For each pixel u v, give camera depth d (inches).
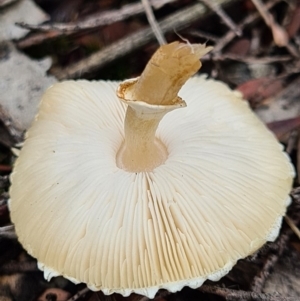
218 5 5.7
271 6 5.9
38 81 5.1
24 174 3.5
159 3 5.7
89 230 3.1
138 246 3.0
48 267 3.2
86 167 3.3
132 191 3.2
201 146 3.4
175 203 3.1
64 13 5.7
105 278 3.0
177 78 2.9
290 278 4.0
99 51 5.3
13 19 5.3
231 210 3.2
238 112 3.9
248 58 5.6
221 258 3.1
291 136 4.8
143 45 5.4
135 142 3.3
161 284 3.0
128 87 3.1
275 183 3.5
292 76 5.4
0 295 3.9
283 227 4.2
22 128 4.7
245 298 3.8
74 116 3.7
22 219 3.3
